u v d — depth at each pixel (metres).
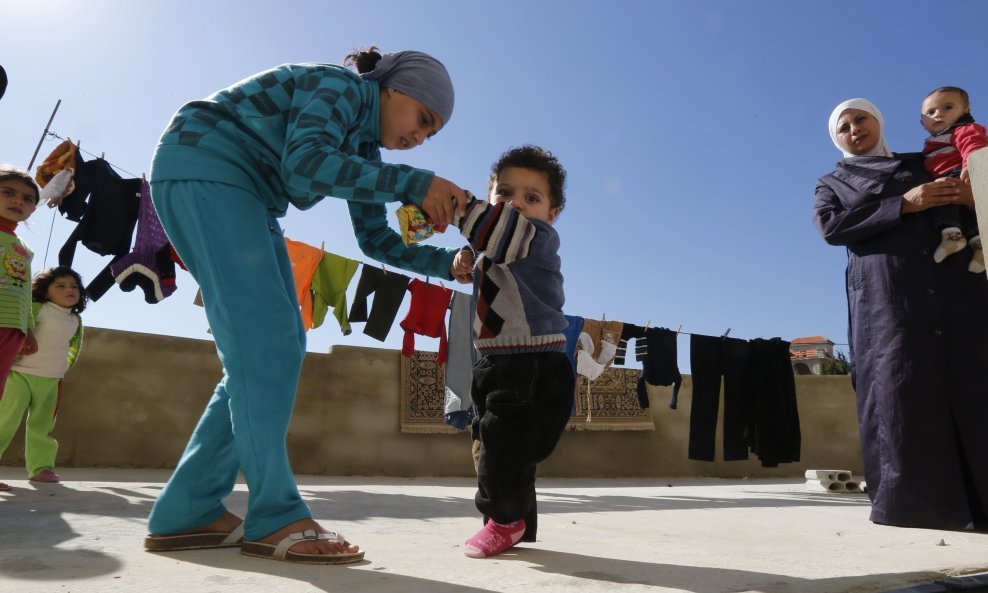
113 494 3.73
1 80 2.70
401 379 8.35
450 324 6.09
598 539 2.40
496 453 1.88
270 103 1.91
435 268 2.29
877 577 1.67
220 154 1.84
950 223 3.01
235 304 1.77
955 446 2.94
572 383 1.97
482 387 1.97
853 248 3.36
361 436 8.04
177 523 1.88
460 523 2.84
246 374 1.76
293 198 2.01
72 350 4.83
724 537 2.52
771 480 10.02
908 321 3.06
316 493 4.53
